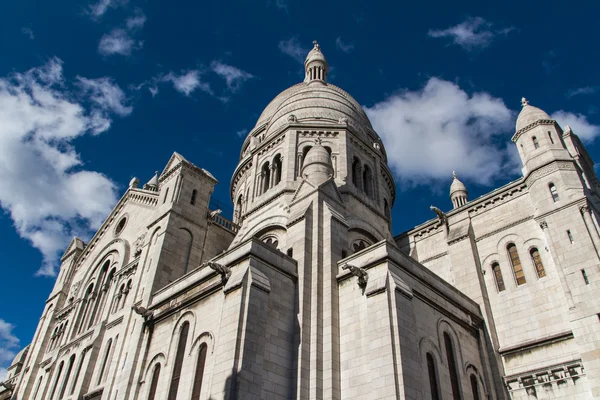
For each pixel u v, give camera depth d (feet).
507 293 108.78
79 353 124.47
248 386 71.26
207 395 76.89
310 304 88.43
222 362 74.69
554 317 99.09
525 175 114.32
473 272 113.70
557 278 102.01
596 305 89.35
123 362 104.12
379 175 149.07
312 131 143.64
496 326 106.83
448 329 92.94
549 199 105.91
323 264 94.07
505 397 95.30
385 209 148.97
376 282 83.51
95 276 149.69
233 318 78.23
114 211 160.97
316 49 215.92
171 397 84.07
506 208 119.34
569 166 107.14
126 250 139.95
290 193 124.67
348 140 143.54
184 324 93.40
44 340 150.61
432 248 130.52
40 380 139.13
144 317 102.17
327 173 114.62
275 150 144.05
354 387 77.77
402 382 71.36
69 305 152.05
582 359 87.10
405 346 75.51
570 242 98.43
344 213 109.40
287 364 80.18
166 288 104.73
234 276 85.30
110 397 99.55
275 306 83.92
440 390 80.59
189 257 122.62
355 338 82.33
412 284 88.58
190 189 132.87
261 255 87.40
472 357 95.91
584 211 99.45
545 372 93.09
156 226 126.62
